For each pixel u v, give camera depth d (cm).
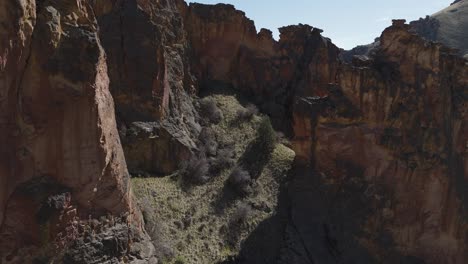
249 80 5759
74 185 1909
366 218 3459
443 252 3419
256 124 4738
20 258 1792
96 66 1912
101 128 1945
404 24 3616
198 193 3666
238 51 5759
